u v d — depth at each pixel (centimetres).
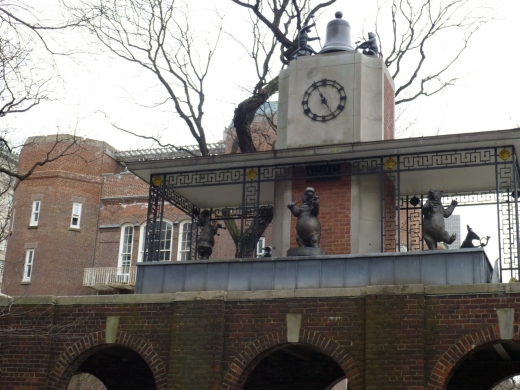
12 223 4331
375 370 1448
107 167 4453
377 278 1556
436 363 1433
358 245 1741
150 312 1656
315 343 1518
